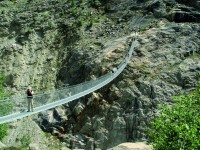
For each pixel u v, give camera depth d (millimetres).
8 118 41000
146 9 92438
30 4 110875
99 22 94938
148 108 67438
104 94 73438
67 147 70688
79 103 75375
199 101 28844
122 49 79375
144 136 64312
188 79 70000
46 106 46312
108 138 67875
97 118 71188
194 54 75938
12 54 94562
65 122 75312
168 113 28250
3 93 79375
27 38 97750
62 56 90188
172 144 26531
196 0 87562
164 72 72125
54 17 102500
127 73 73625
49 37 96375
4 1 113125
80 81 80625
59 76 86062
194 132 25000
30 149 62500
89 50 84938
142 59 76000
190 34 79750
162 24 84688
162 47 77875
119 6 98188
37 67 90500
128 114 68125
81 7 103125
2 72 91125
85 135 71188
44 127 75500
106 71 76000
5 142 72688
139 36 82375
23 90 86188
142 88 70062
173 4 89812
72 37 92938
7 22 103562
